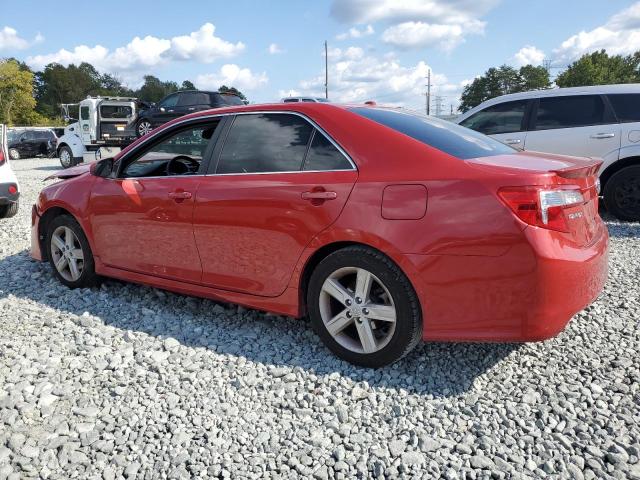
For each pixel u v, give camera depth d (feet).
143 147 13.70
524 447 7.94
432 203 9.18
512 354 10.79
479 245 8.83
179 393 9.52
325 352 11.08
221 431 8.43
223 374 10.23
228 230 11.51
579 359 10.53
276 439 8.20
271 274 11.12
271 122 11.52
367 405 9.10
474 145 10.89
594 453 7.72
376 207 9.62
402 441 8.07
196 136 12.84
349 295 10.25
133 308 13.70
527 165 9.57
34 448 7.98
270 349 11.28
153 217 12.87
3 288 15.48
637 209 23.07
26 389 9.58
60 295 14.85
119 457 7.79
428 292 9.29
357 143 10.30
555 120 24.47
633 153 22.75
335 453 7.81
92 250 14.55
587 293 9.30
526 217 8.64
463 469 7.46
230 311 13.39
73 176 16.06
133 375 10.19
